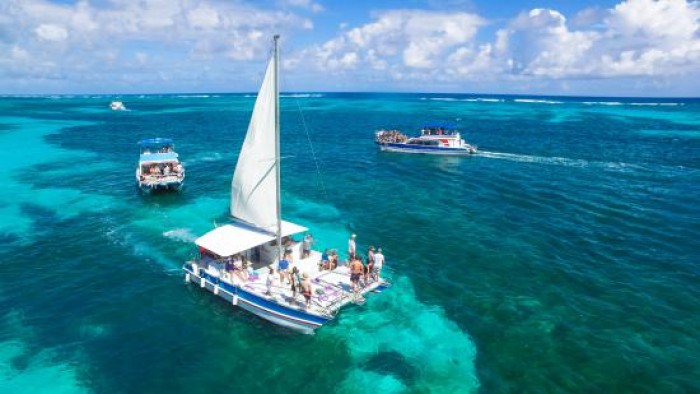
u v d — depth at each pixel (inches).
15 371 688.4
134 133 3494.1
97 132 3558.1
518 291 921.5
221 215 1427.2
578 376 669.3
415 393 644.1
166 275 1008.2
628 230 1256.8
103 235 1246.9
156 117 5078.7
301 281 788.6
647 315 824.9
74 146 2792.8
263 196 874.1
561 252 1109.1
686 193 1631.4
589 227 1284.4
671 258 1068.5
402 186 1775.3
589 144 2827.3
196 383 671.1
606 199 1558.8
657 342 746.2
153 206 1512.1
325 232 1267.2
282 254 927.7
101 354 733.9
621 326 792.9
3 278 986.7
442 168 2118.6
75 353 735.1
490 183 1806.1
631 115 5364.2
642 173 1980.8
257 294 807.1
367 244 1176.8
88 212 1446.9
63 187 1755.7
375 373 687.1
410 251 1128.8
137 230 1288.1
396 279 978.1
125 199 1593.3
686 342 745.6
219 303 886.4
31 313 850.1
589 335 767.7
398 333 784.9
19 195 1640.0
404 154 2524.6
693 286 930.7
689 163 2204.7
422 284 955.3
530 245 1154.0
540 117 4960.6
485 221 1344.7
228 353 738.8
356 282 839.7
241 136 3339.1
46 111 6082.7
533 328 790.5
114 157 2412.6
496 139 3056.1
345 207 1499.8
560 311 844.0
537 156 2405.3
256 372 693.3
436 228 1289.4
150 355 733.3
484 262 1058.1
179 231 1284.4
